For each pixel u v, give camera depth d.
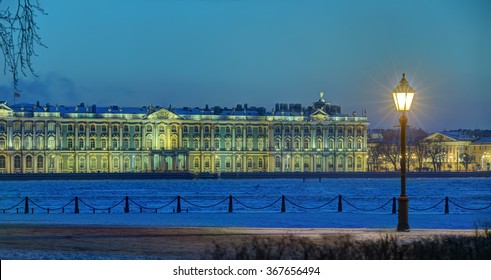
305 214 71.12
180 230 48.06
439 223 58.03
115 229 48.78
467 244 32.31
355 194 164.25
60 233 45.44
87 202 117.31
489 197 131.38
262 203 111.94
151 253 35.25
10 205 109.88
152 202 116.69
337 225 55.47
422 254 29.92
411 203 109.25
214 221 60.16
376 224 56.78
